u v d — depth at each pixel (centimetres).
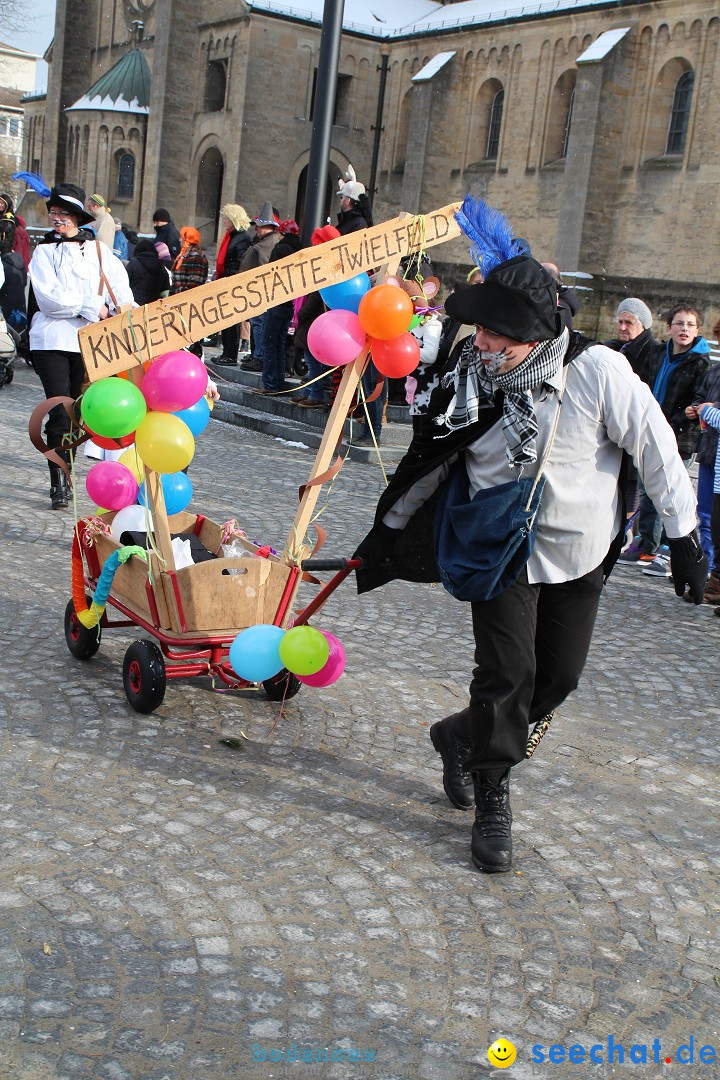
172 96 4425
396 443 1181
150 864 343
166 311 399
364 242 420
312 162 1346
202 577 438
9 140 8931
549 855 378
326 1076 257
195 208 4506
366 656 568
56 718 447
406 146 4259
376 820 389
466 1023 282
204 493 898
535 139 3716
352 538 801
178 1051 260
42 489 853
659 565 826
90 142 4869
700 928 340
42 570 647
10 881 325
